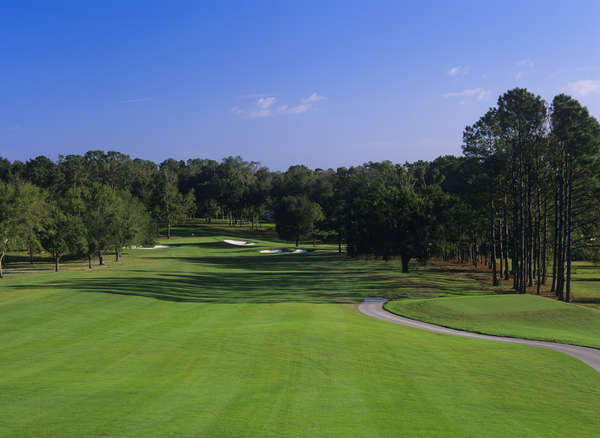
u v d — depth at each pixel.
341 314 27.45
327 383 12.64
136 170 161.50
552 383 14.05
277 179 150.75
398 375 13.91
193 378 12.84
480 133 47.12
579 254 44.75
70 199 68.50
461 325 25.58
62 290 32.38
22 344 17.20
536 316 27.47
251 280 47.31
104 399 10.62
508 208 50.72
